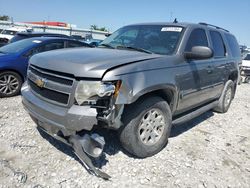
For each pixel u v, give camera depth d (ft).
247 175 11.28
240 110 22.15
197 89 14.25
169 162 11.58
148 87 10.31
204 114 19.62
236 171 11.51
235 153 13.30
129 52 11.88
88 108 9.12
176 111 13.03
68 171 10.28
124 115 10.54
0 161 10.60
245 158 12.85
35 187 9.25
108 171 10.46
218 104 19.44
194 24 15.02
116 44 14.60
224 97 19.45
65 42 24.85
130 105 10.56
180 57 12.62
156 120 11.64
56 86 9.74
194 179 10.57
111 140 12.78
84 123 9.00
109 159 11.27
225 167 11.75
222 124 17.67
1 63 19.93
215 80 16.79
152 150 11.64
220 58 17.61
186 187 10.02
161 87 11.05
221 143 14.35
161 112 11.73
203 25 16.30
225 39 19.22
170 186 9.97
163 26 14.44
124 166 10.89
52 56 10.80
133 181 10.03
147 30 14.57
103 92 9.02
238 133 16.28
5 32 82.43
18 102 18.98
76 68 9.37
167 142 13.52
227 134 15.87
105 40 15.93
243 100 27.12
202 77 14.56
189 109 14.74
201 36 15.25
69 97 9.32
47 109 9.81
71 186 9.46
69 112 9.15
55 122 9.58
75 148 9.57
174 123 13.03
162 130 11.99
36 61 11.11
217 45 17.62
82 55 10.68
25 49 21.56
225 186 10.35
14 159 10.84
